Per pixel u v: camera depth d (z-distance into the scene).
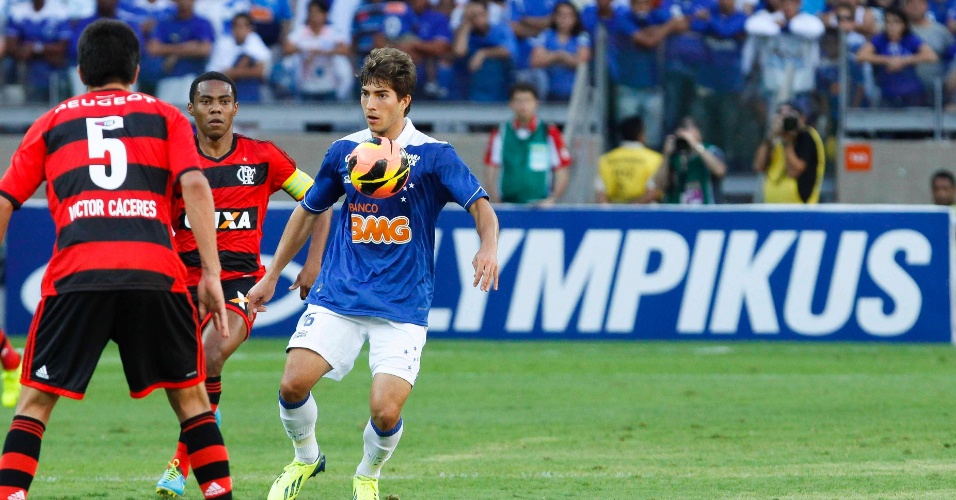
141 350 15.66
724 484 21.02
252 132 53.31
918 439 26.30
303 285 20.73
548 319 43.97
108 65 15.82
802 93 51.06
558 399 32.88
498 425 28.67
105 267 15.14
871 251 43.38
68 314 15.23
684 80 50.66
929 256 43.28
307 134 52.56
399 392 17.56
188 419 16.12
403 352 17.77
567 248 43.84
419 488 20.77
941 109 52.44
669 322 43.75
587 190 50.16
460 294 44.09
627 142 48.84
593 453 24.73
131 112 15.60
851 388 34.69
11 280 43.91
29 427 15.41
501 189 45.56
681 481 21.36
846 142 51.69
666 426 28.39
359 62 53.78
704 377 36.94
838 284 43.47
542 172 45.25
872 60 52.38
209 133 22.17
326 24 53.94
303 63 53.59
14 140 52.56
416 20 53.41
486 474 22.23
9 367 30.84
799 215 43.50
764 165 48.81
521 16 53.62
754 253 43.59
